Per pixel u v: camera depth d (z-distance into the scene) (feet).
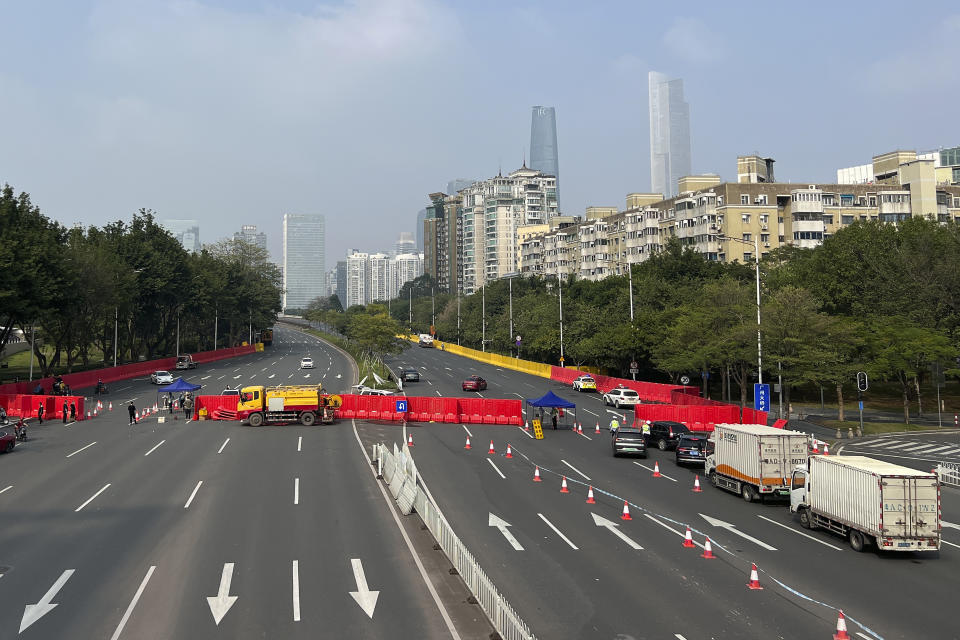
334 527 84.79
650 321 245.86
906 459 135.44
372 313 406.41
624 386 244.01
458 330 479.41
